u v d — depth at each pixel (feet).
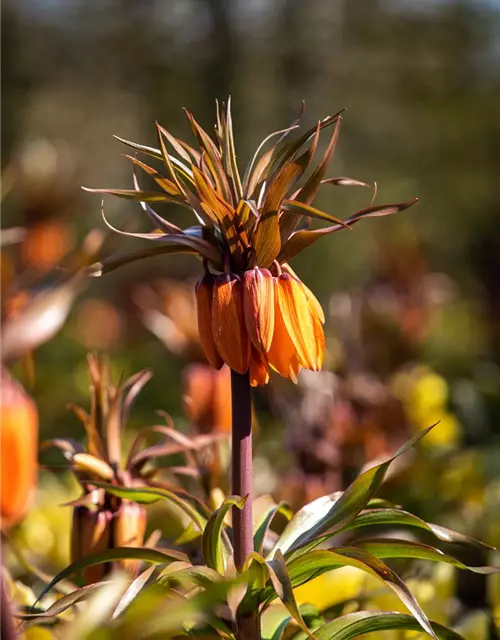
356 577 6.00
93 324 21.03
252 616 4.78
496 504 7.98
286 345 4.74
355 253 22.53
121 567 5.24
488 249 31.48
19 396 4.22
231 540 5.02
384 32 34.65
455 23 35.42
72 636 4.16
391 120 33.99
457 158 33.50
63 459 12.21
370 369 11.55
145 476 5.38
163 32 32.96
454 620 5.93
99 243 4.38
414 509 8.58
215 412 6.76
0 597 4.27
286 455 9.11
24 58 34.37
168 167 4.74
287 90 32.53
